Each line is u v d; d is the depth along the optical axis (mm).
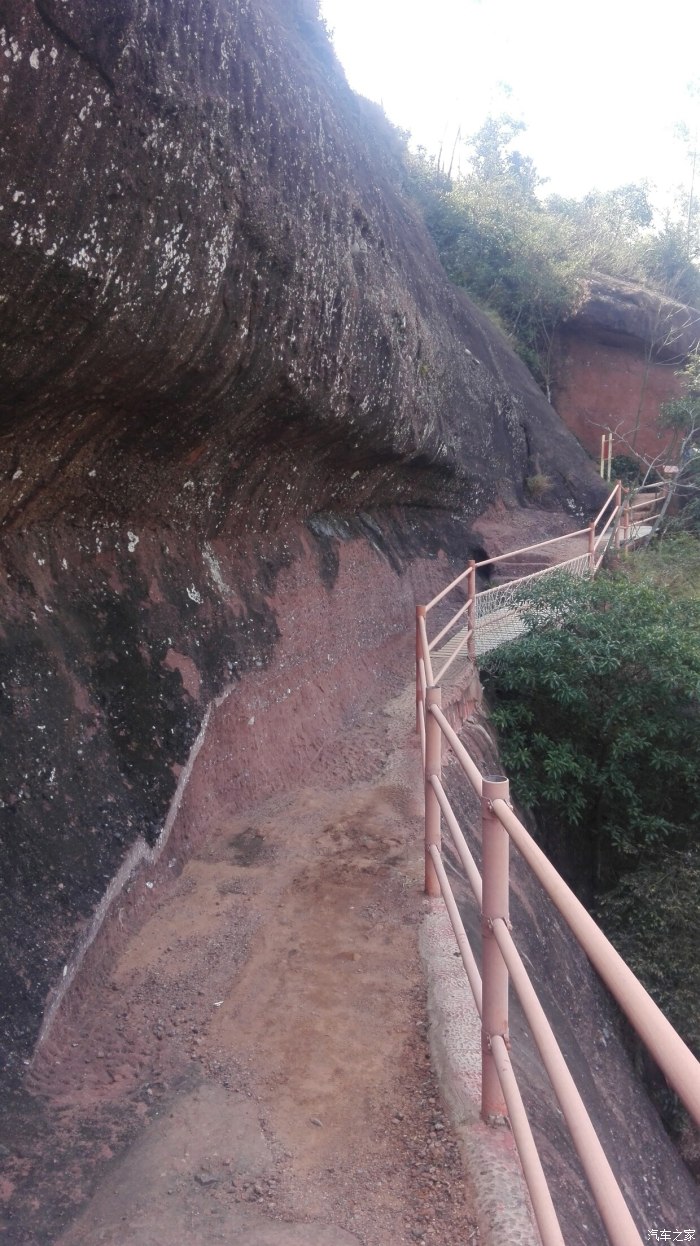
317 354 6301
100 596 4859
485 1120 2672
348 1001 3514
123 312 4008
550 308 20500
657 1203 4453
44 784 3859
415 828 5320
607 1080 5133
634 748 8344
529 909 5641
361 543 9375
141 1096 2955
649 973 6969
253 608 6496
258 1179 2561
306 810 5629
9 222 3277
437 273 13914
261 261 5191
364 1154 2664
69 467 4590
